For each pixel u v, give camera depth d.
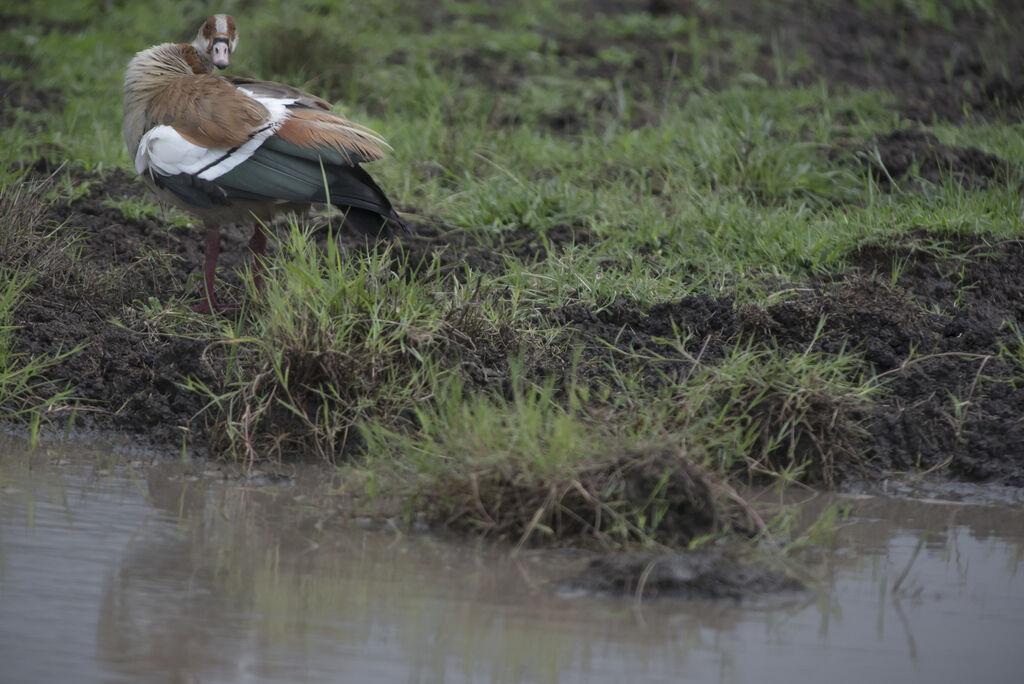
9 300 12.00
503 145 17.30
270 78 19.80
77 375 11.43
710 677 6.67
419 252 13.82
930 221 14.27
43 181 14.77
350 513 9.10
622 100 19.05
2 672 6.41
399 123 17.95
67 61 20.31
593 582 7.88
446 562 8.23
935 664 6.94
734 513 9.12
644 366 11.51
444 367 10.95
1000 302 13.31
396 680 6.49
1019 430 10.80
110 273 13.03
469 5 24.03
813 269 13.74
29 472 9.78
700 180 16.33
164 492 9.46
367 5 23.34
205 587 7.64
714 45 22.47
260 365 10.74
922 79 21.52
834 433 10.46
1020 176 16.12
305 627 7.11
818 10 24.95
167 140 11.99
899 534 9.13
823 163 16.75
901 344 11.97
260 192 11.80
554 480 8.62
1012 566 8.54
